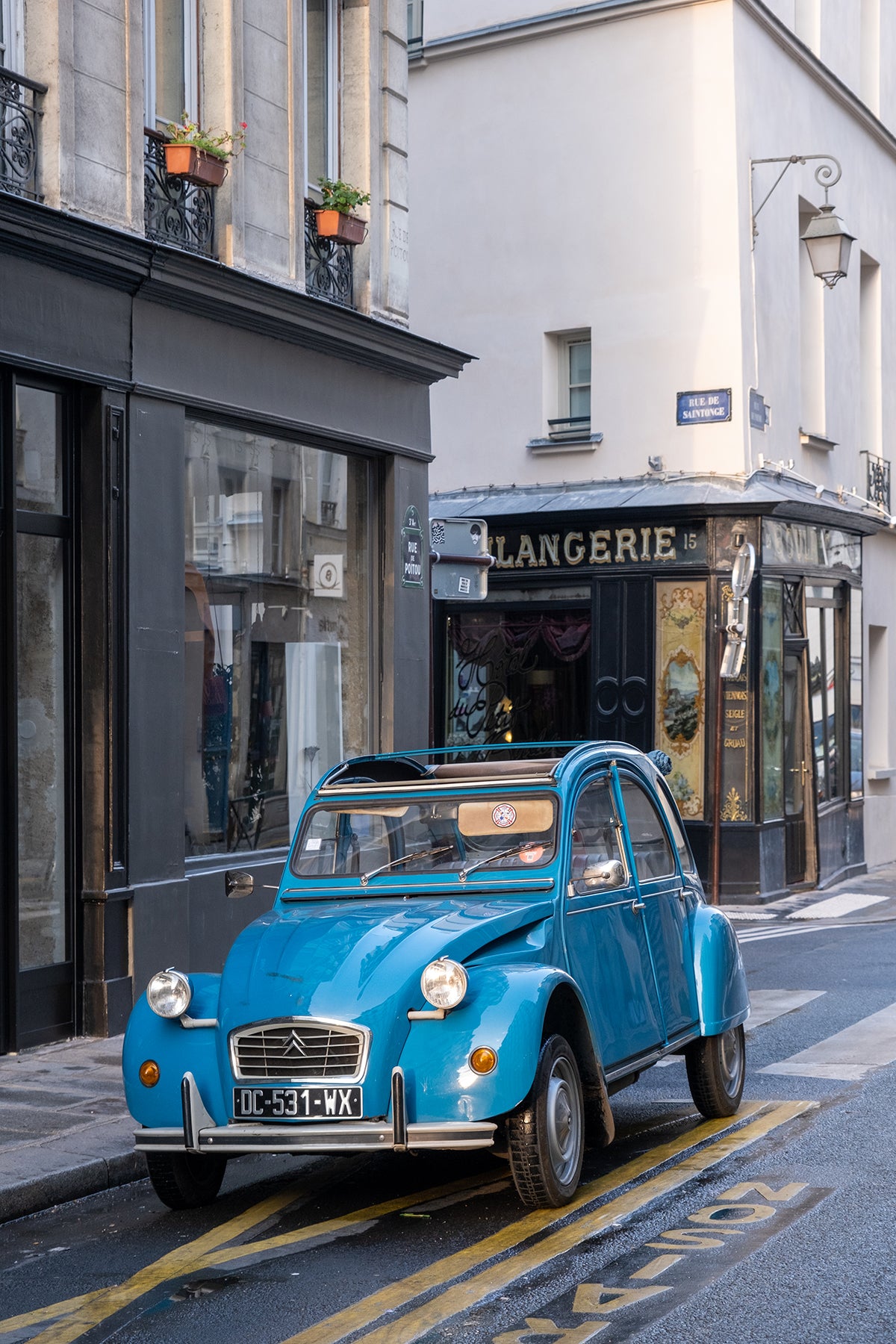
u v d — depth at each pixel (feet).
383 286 47.62
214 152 39.70
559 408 70.74
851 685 78.48
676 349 66.85
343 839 25.50
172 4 40.09
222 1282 19.17
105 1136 26.22
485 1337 16.67
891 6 85.92
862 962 47.52
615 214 68.39
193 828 40.37
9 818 34.04
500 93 71.10
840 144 78.07
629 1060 24.25
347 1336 16.90
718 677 61.31
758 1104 28.55
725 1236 20.06
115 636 36.32
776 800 67.00
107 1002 35.47
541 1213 21.49
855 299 80.48
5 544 34.14
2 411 34.12
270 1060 21.22
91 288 35.86
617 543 66.95
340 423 45.24
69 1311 18.35
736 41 66.13
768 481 67.36
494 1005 20.97
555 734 69.15
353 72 47.29
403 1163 25.55
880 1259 18.92
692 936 27.71
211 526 41.14
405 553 48.55
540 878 23.79
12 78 34.17
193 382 39.14
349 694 47.24
